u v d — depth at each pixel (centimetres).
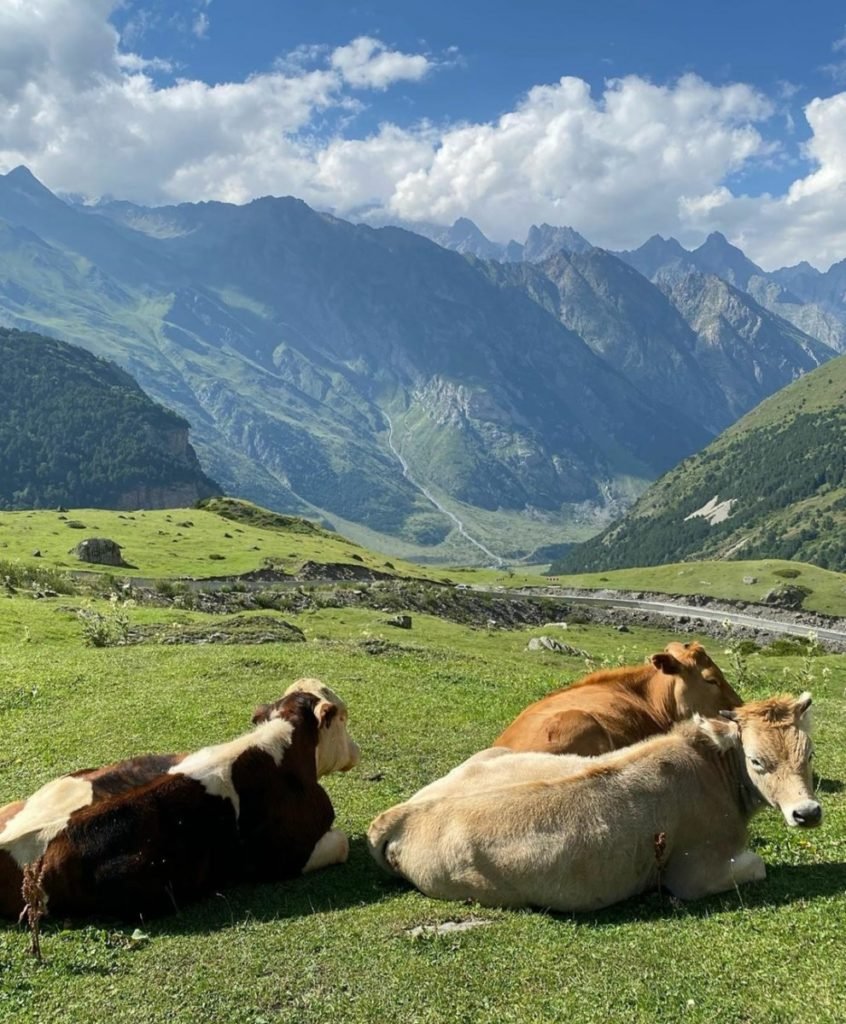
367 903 305
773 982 230
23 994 250
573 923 274
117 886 290
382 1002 235
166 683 690
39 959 267
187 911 304
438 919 284
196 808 307
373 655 927
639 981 235
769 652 2100
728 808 309
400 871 315
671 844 296
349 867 343
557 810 290
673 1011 220
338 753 380
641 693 430
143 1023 231
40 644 1040
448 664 922
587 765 316
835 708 734
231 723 567
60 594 1872
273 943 273
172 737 536
